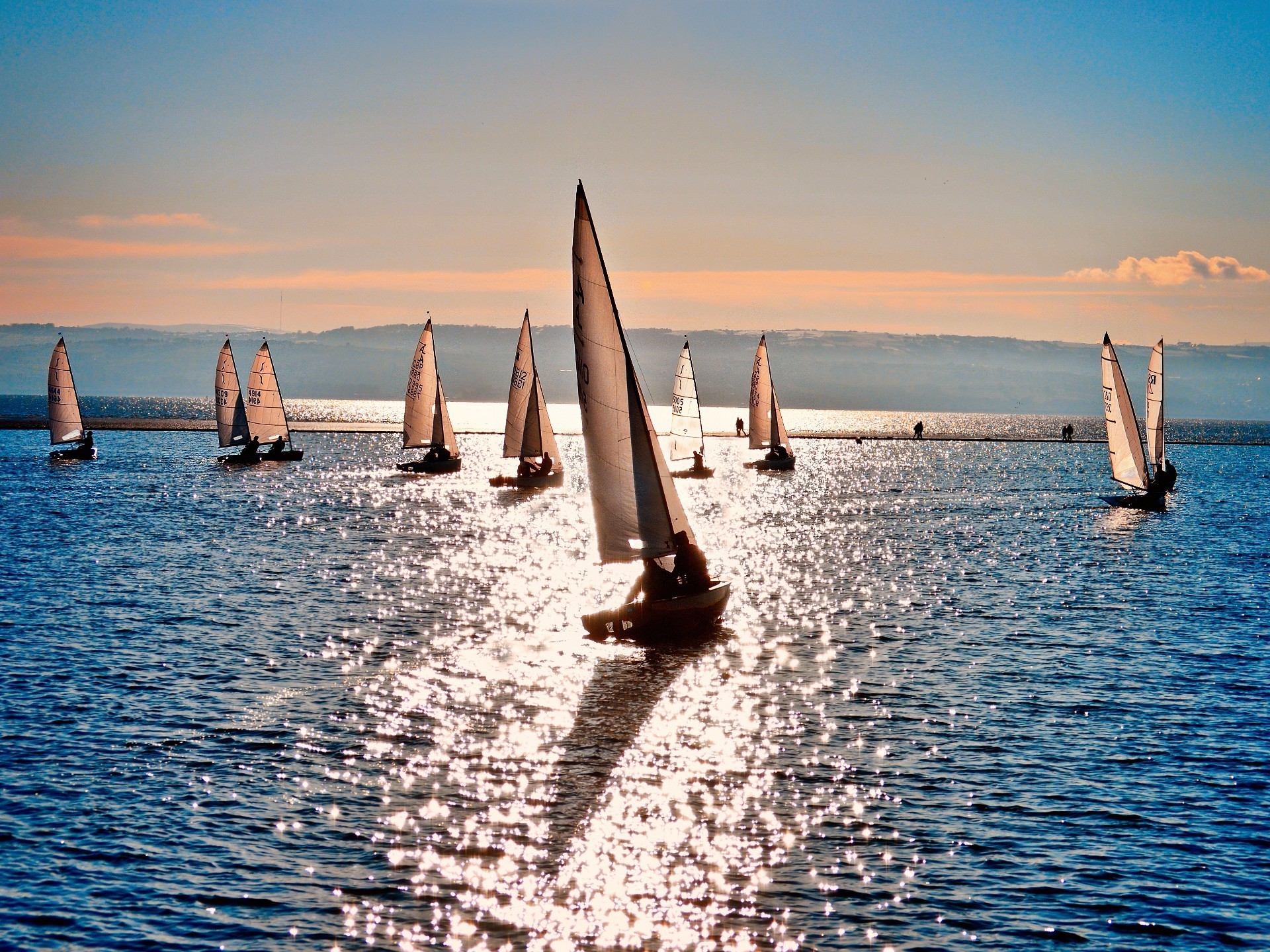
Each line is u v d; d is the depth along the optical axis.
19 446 127.44
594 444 34.28
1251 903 16.41
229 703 25.39
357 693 26.56
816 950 15.16
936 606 39.72
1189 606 39.56
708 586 34.31
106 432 172.12
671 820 19.16
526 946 15.16
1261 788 20.75
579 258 33.41
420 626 34.78
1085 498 88.75
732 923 15.80
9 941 15.00
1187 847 18.23
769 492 94.75
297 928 15.52
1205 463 146.88
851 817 19.33
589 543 58.75
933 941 15.36
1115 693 27.27
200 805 19.44
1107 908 16.25
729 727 24.39
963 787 20.78
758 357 119.81
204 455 121.44
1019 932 15.64
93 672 27.64
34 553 47.69
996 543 59.53
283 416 113.38
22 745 22.12
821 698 26.77
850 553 55.00
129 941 15.11
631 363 33.28
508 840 18.27
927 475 116.75
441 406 102.62
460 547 55.06
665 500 33.75
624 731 23.97
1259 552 55.09
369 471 106.94
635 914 16.02
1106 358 78.69
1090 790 20.59
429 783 20.66
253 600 38.28
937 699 26.69
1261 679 28.64
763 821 19.14
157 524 60.41
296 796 19.92
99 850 17.64
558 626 35.50
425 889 16.62
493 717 24.91
